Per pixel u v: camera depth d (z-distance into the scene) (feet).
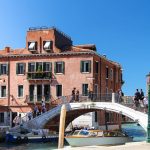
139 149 73.82
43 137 132.05
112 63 193.98
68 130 162.81
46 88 169.17
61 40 177.99
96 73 168.45
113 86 195.42
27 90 170.91
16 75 173.06
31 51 172.04
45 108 151.53
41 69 169.78
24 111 169.99
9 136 127.54
